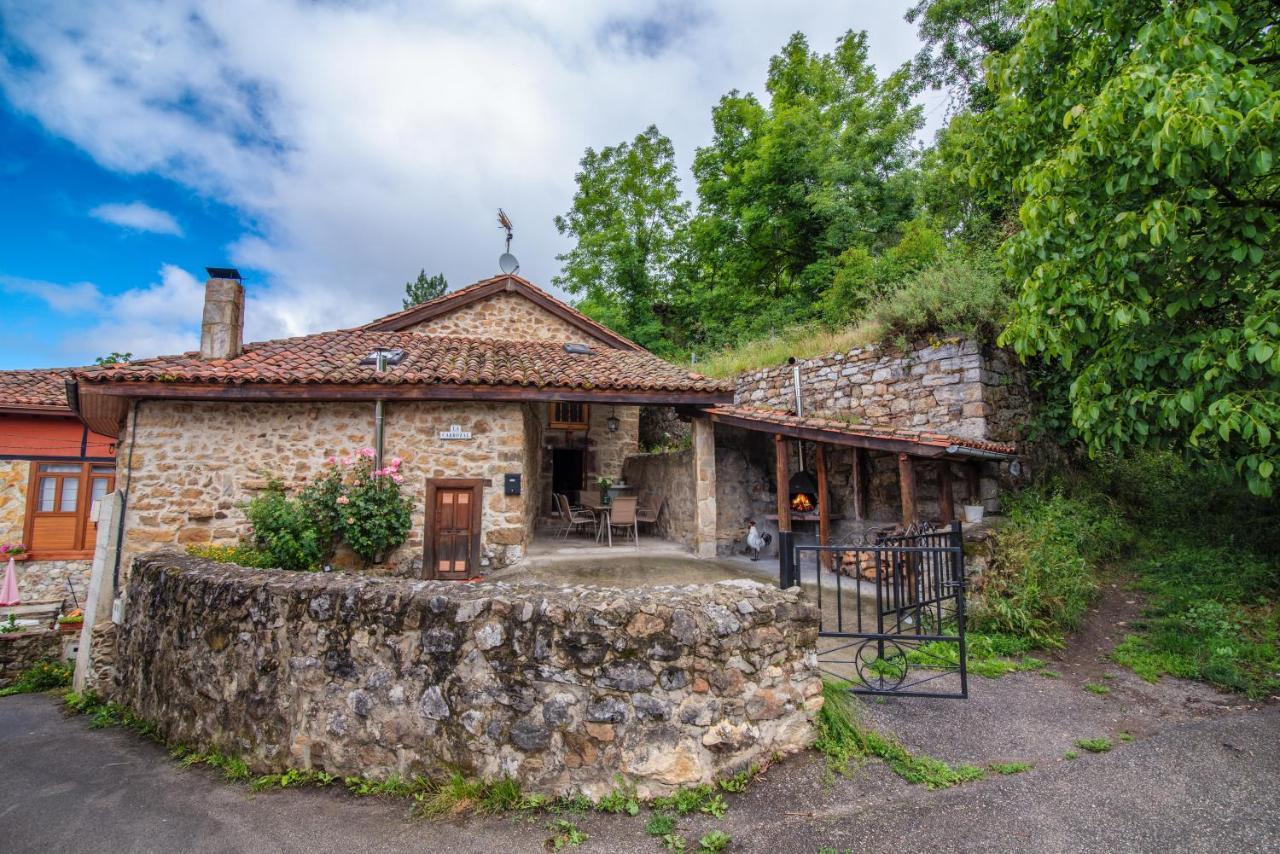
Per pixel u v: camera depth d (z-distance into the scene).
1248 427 3.57
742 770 3.20
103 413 8.14
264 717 3.81
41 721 5.48
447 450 7.92
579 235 24.77
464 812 3.10
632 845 2.77
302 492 7.26
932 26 16.02
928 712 3.90
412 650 3.49
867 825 2.80
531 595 3.46
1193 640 4.78
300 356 8.27
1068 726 3.71
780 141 16.69
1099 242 4.08
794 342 12.39
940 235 13.36
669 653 3.20
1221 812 2.82
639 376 8.61
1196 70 3.34
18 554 10.88
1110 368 4.59
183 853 2.89
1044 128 5.00
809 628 3.56
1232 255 3.81
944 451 6.17
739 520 9.99
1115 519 6.97
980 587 5.75
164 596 4.99
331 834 3.00
